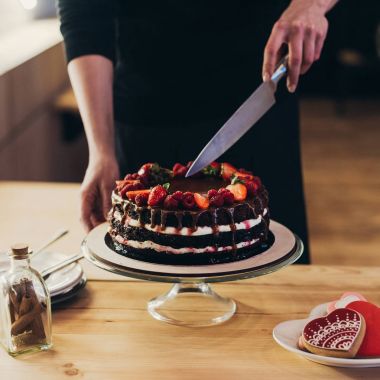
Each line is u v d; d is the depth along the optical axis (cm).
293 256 144
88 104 187
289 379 118
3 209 206
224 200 144
